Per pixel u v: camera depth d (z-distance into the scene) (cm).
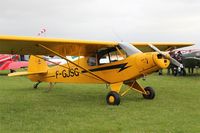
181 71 1984
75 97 1095
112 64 991
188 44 1348
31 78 1302
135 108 862
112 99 924
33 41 869
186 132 602
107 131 618
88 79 1064
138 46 1238
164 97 1062
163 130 619
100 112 811
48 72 1230
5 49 948
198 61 1873
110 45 988
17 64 2320
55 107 889
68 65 1121
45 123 689
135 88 1032
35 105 925
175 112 795
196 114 768
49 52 1023
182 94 1131
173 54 1933
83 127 650
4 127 657
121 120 712
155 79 1766
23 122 700
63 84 1506
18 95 1146
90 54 1044
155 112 801
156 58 897
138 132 607
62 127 652
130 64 952
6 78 1927
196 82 1565
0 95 1145
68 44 941
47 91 1262
